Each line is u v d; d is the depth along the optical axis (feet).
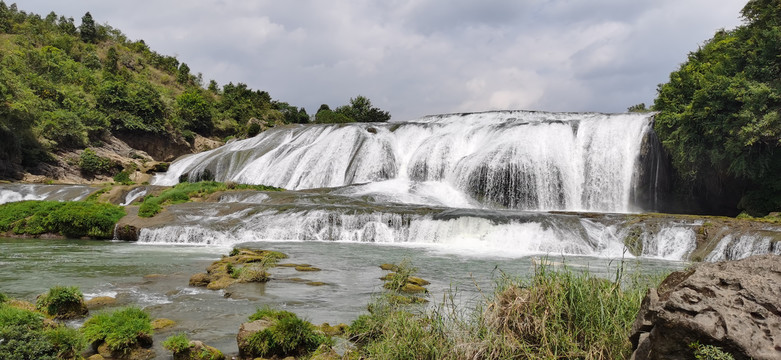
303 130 201.98
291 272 55.88
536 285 24.41
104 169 204.33
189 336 31.37
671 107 121.39
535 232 82.58
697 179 123.03
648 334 15.90
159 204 110.22
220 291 45.60
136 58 393.09
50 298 34.04
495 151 143.23
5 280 50.08
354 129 183.42
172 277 52.37
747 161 104.78
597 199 136.15
